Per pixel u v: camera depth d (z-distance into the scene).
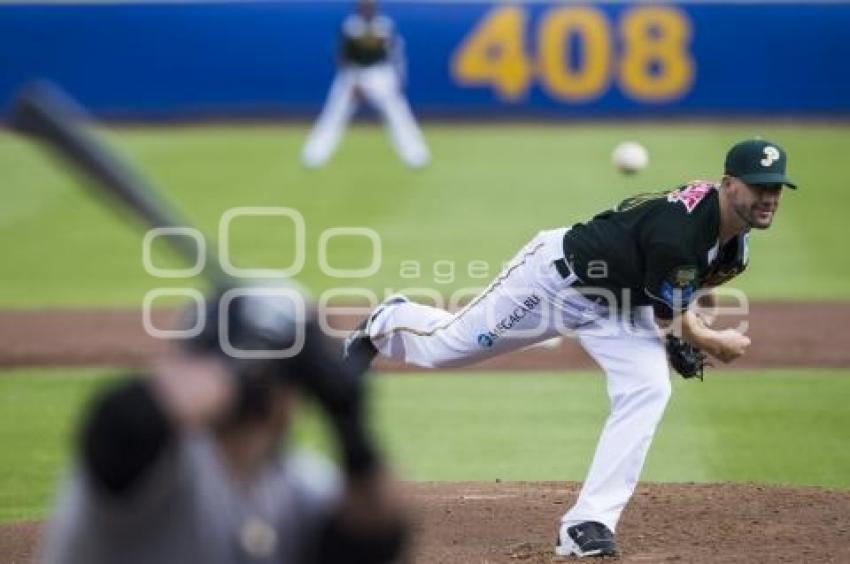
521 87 100.75
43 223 67.69
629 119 99.81
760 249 60.75
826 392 38.38
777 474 30.67
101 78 99.88
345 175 79.00
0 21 98.00
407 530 9.98
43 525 25.77
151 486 9.07
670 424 35.19
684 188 22.44
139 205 9.26
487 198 71.81
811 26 98.94
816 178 76.94
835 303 50.19
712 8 99.31
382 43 80.25
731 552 23.27
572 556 22.80
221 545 9.65
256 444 9.77
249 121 99.94
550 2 100.00
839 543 23.94
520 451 32.88
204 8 100.12
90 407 9.09
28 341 44.56
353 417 9.44
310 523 10.18
